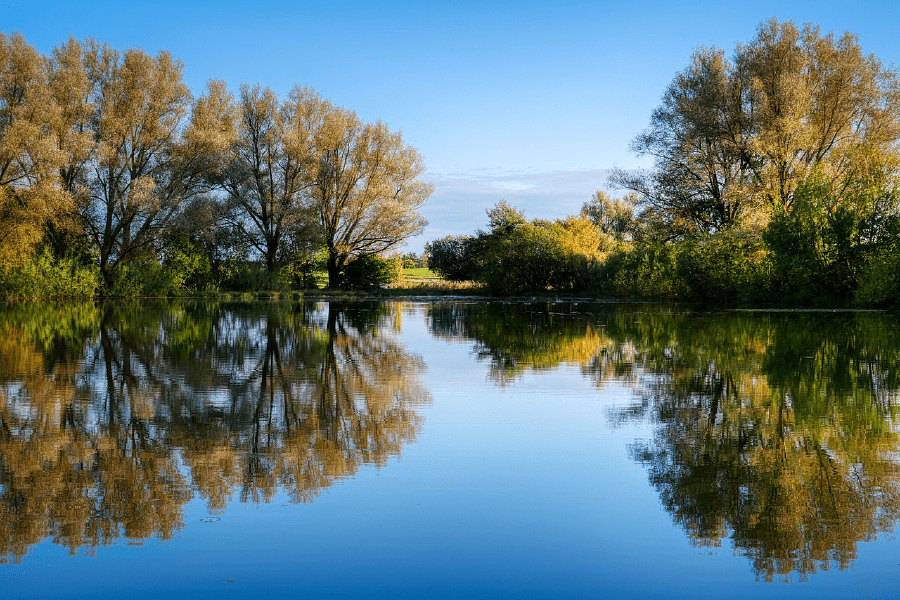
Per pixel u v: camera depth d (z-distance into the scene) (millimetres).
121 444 5758
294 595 3139
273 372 9789
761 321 18391
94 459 5309
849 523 3986
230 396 7906
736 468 5043
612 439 5902
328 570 3400
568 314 23016
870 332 14953
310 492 4547
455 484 4707
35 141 28344
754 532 3871
